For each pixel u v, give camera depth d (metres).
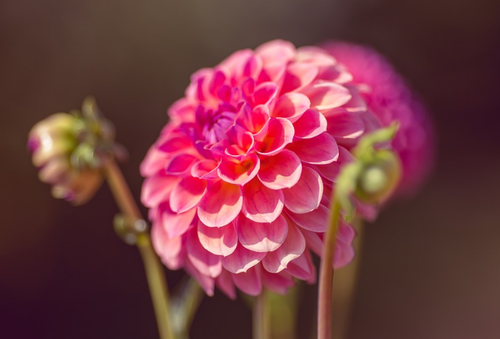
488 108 1.30
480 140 1.28
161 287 0.45
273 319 0.50
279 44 0.44
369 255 1.09
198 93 0.42
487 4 1.33
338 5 1.23
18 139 1.01
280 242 0.38
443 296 1.04
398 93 0.52
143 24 1.10
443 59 1.30
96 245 1.00
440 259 1.08
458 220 1.14
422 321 1.00
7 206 0.99
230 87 0.41
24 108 1.02
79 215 1.00
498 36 1.34
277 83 0.41
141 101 1.07
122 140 1.05
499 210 1.16
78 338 0.94
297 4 1.20
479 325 0.99
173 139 0.42
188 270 0.42
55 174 0.46
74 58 1.06
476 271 1.07
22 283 0.97
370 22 1.26
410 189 0.54
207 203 0.39
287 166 0.39
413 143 0.52
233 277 0.40
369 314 1.02
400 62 1.29
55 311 0.96
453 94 1.30
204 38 1.13
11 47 1.04
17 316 0.95
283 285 0.40
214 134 0.40
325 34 1.22
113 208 1.00
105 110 1.05
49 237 0.99
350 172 0.34
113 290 0.98
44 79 1.04
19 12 1.05
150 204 0.42
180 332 0.47
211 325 0.96
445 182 1.22
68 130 0.47
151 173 0.43
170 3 1.11
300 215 0.39
